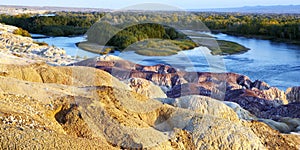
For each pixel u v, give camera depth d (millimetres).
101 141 9742
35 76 15961
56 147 8711
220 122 12234
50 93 12102
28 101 11188
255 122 14945
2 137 8383
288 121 18594
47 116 10625
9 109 9969
